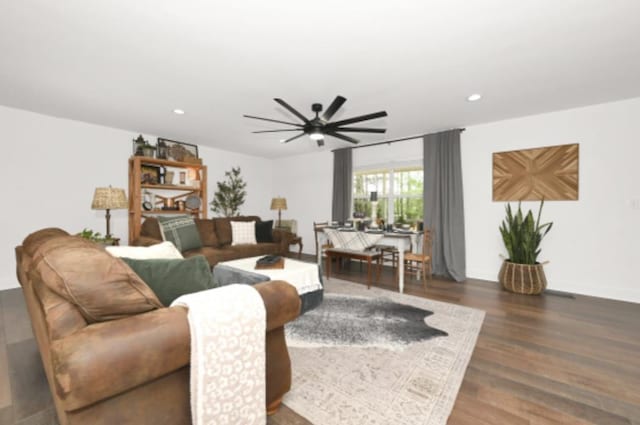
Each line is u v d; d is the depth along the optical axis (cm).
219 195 562
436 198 433
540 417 140
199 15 176
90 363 79
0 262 341
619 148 318
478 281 398
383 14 175
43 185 369
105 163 420
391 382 168
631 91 293
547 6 169
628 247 315
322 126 282
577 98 311
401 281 350
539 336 229
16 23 183
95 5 167
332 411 144
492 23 184
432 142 440
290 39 202
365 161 531
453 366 185
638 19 179
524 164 374
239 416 109
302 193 628
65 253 101
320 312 280
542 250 366
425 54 221
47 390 158
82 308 95
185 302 106
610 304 304
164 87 282
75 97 310
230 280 275
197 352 98
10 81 271
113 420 89
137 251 155
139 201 419
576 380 170
